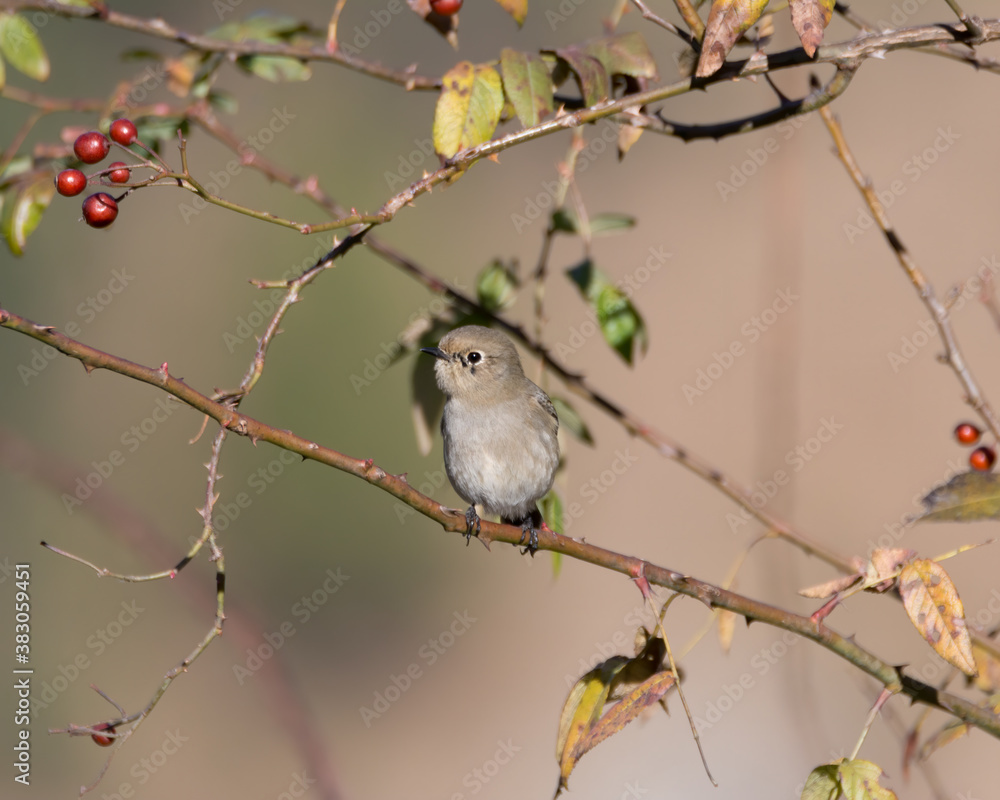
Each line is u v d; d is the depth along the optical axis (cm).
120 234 1548
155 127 757
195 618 1348
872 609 1395
